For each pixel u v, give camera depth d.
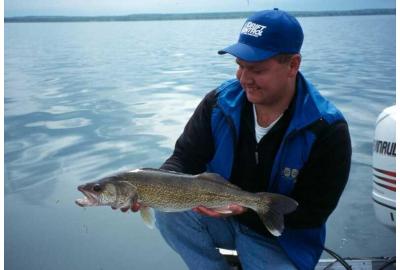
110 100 3.32
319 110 1.00
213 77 3.91
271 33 0.96
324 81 3.61
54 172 2.12
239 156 1.09
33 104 3.25
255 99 1.01
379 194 1.26
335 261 1.30
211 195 1.03
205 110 1.13
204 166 1.17
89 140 2.50
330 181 1.02
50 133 2.62
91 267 1.48
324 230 1.12
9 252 1.54
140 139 2.49
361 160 2.12
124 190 1.00
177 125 2.71
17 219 1.74
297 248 1.08
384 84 3.49
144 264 1.49
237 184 1.10
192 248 1.17
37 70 4.44
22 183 2.02
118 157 2.26
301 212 1.04
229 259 1.21
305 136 1.00
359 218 1.69
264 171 1.06
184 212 1.14
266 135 1.04
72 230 1.67
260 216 1.03
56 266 1.48
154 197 1.01
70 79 4.02
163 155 2.28
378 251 1.50
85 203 1.00
